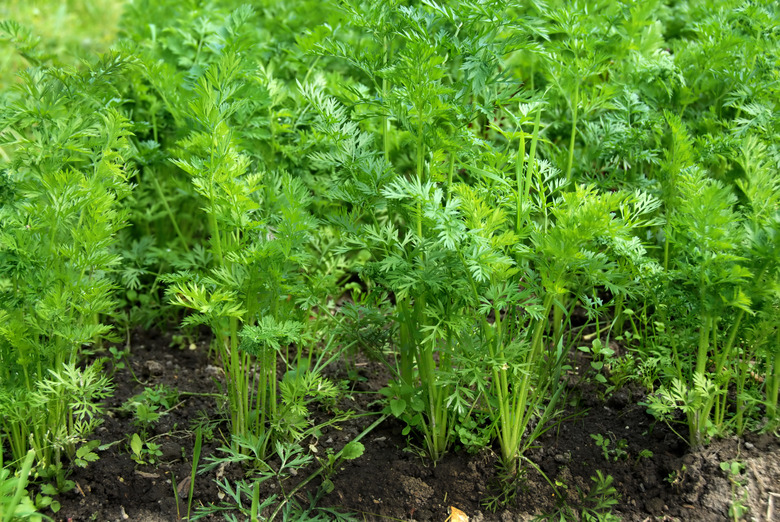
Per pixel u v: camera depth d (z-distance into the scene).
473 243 1.29
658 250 1.58
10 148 1.67
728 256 1.30
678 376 1.41
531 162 1.35
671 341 1.40
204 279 1.36
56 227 1.34
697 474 1.38
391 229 1.38
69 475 1.39
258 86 1.55
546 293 1.36
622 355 1.59
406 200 1.36
